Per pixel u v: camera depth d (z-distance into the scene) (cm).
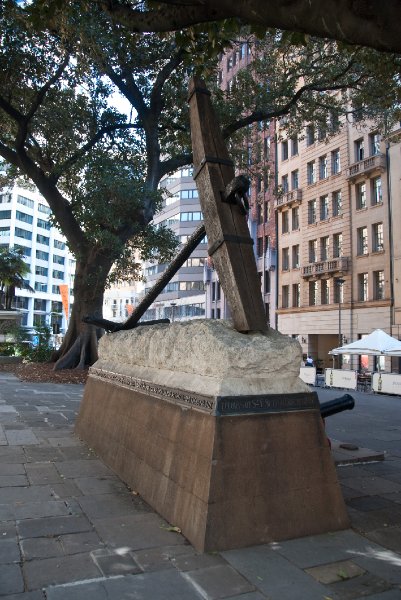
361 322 3594
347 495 457
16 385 1412
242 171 2283
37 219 10212
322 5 277
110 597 254
